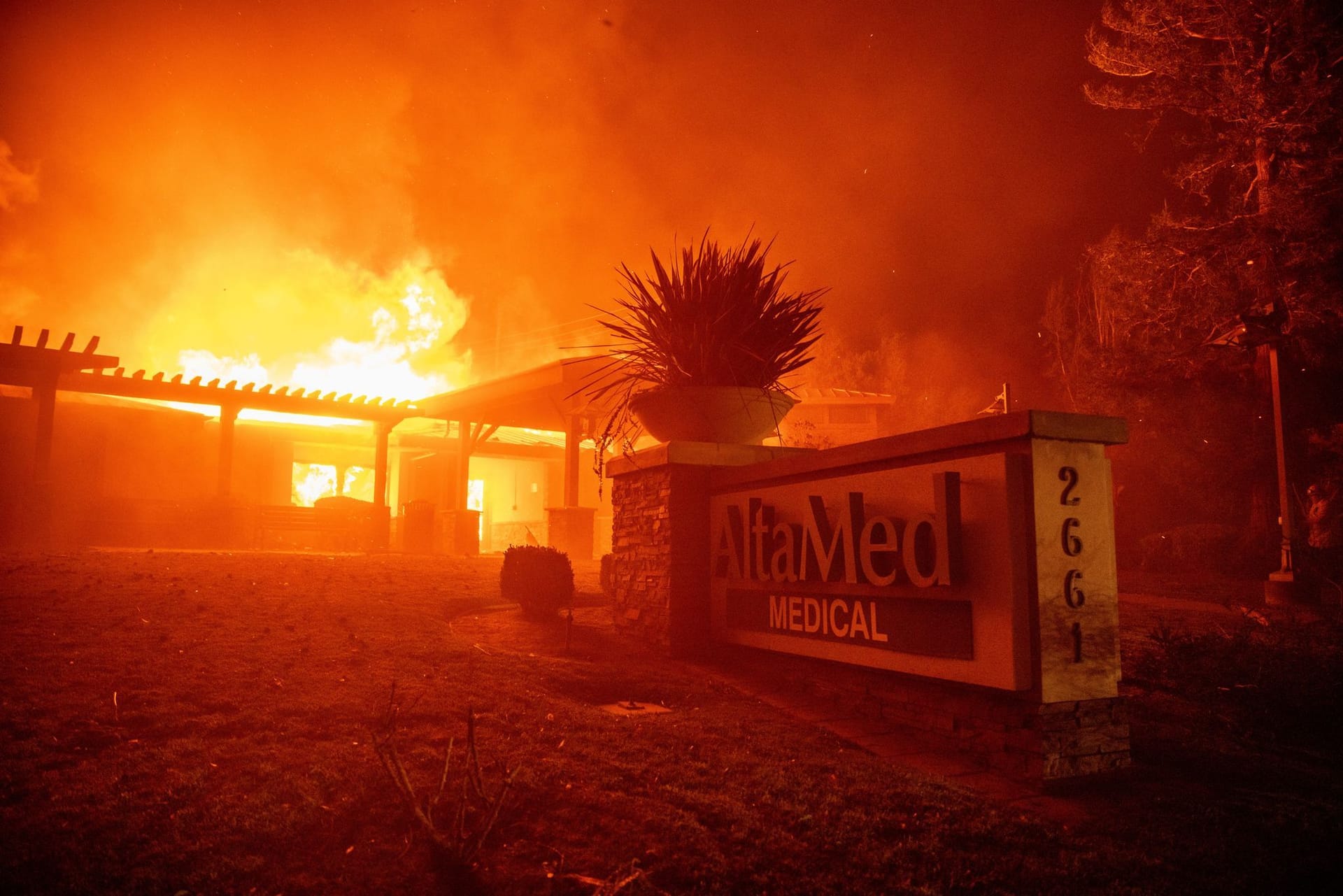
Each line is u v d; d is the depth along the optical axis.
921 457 6.24
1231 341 16.42
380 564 14.10
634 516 9.59
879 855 4.11
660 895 3.60
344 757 4.68
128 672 5.88
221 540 18.25
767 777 4.98
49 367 15.80
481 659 7.22
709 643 8.76
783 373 9.38
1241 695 6.82
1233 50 20.53
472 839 3.77
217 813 4.00
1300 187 18.83
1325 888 4.03
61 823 3.82
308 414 19.59
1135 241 22.05
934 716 6.09
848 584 6.81
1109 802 5.07
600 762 4.94
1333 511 19.28
